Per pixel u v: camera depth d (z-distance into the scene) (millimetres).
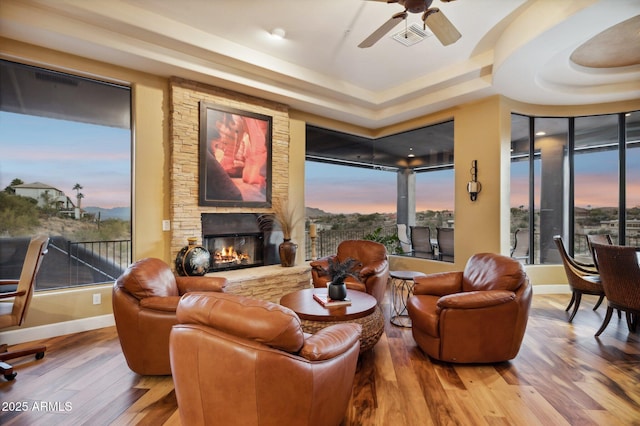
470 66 4141
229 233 4484
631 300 3061
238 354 1370
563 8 2703
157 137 3941
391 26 2578
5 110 3299
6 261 3322
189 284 3051
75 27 3033
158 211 3947
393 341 3250
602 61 3990
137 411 2045
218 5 3074
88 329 3479
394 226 6602
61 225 3594
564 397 2227
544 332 3443
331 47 3848
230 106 4418
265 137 4789
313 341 1596
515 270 2838
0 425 1899
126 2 3041
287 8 3096
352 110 5465
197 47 3539
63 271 3598
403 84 4988
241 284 4141
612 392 2287
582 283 3754
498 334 2631
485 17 3207
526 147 5207
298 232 5371
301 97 4797
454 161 5184
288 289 4629
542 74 4156
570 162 5270
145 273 2545
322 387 1528
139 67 3691
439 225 5711
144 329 2387
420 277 3467
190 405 1512
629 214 4910
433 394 2266
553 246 5328
